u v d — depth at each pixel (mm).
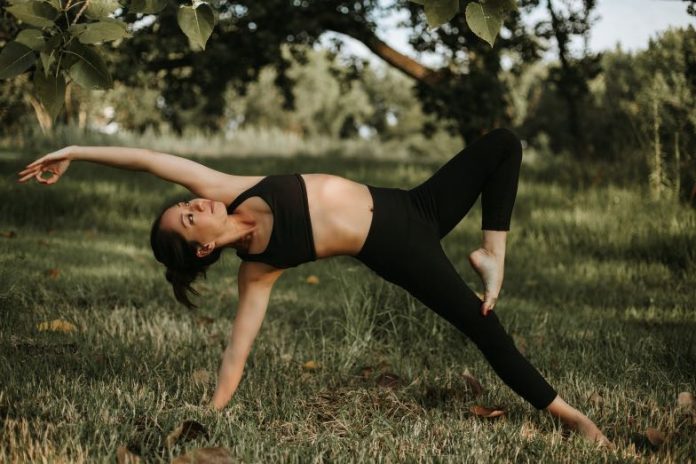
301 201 2742
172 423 2617
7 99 7449
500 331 2826
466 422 2887
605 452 2580
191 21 2180
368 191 2848
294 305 4895
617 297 5242
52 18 2078
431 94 10273
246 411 2924
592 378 3451
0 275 4238
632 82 9508
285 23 9633
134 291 4941
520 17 9281
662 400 3166
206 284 5488
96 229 7809
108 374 3197
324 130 40562
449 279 2791
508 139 2873
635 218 6961
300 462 2467
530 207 8242
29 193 8227
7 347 3389
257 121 37750
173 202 2842
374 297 4340
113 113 16719
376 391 3285
